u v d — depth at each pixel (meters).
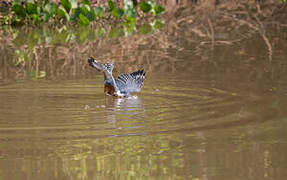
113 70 25.66
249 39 33.78
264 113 18.03
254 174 13.20
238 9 48.28
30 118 17.64
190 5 51.31
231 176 13.12
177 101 19.75
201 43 32.88
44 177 13.06
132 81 21.70
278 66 25.70
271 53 29.09
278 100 19.62
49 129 16.50
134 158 14.29
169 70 25.39
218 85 22.20
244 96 20.28
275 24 39.88
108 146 15.09
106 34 37.16
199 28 39.16
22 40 34.50
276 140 15.52
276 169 13.53
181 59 28.08
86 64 27.23
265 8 48.06
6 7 45.22
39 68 26.17
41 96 20.62
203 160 14.12
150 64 26.88
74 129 16.53
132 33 37.62
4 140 15.51
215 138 15.72
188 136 15.90
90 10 41.31
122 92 20.64
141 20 44.31
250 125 16.83
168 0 50.59
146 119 17.58
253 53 29.25
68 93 21.30
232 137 15.80
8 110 18.61
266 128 16.56
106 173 13.27
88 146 15.10
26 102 19.80
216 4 51.50
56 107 19.05
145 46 32.31
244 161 14.04
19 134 16.05
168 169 13.56
